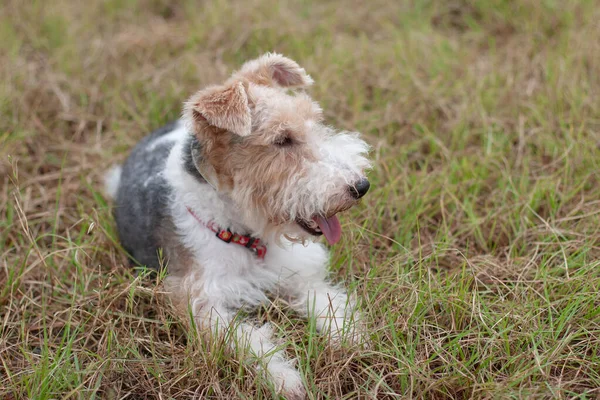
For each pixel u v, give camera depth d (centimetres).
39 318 99
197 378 90
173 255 97
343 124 127
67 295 103
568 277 96
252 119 90
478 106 128
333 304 98
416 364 88
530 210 109
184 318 94
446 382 86
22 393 88
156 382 91
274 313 99
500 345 90
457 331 93
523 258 102
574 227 107
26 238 112
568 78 132
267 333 94
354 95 134
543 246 104
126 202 105
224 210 94
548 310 92
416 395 87
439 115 132
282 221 92
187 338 93
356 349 90
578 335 90
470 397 85
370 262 104
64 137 134
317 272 103
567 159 114
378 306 95
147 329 98
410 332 91
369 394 86
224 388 89
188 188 95
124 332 96
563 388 85
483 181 115
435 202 114
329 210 88
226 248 96
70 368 90
